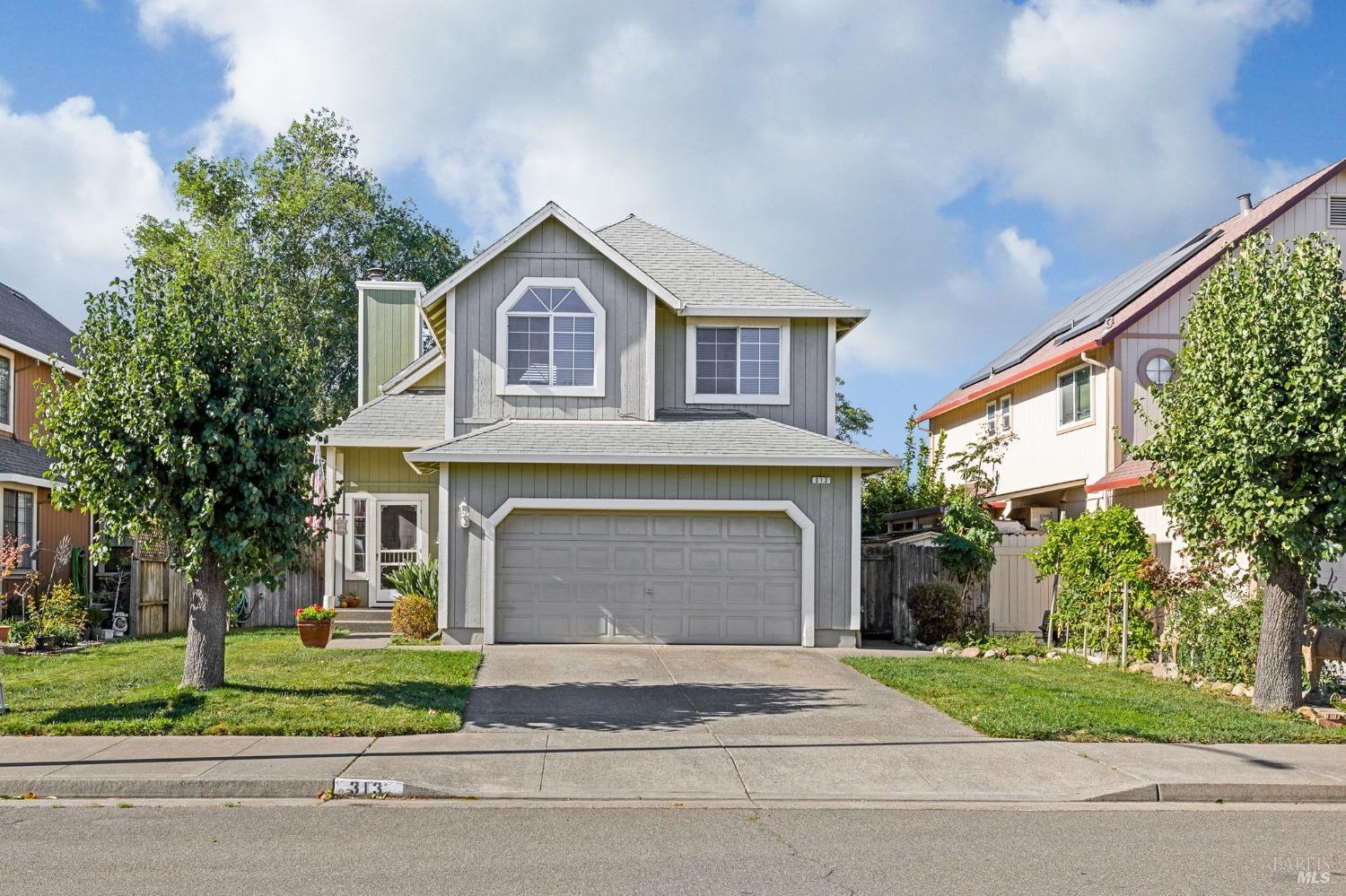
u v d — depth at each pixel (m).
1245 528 11.85
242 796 8.45
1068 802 8.71
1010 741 10.46
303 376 12.30
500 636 17.30
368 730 10.16
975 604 20.02
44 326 25.89
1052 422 23.69
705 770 9.29
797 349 19.61
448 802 8.36
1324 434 11.33
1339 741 10.62
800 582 17.56
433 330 19.95
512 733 10.42
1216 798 8.88
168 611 21.38
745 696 12.65
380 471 20.94
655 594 17.47
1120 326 20.62
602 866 6.71
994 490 25.53
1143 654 16.09
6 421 22.17
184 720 10.36
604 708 11.81
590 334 18.61
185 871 6.49
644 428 18.28
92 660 15.22
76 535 23.38
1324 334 11.49
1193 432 12.41
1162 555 18.70
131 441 11.23
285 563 12.09
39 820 7.68
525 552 17.42
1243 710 11.96
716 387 19.52
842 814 8.16
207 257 35.59
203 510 11.20
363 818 7.83
